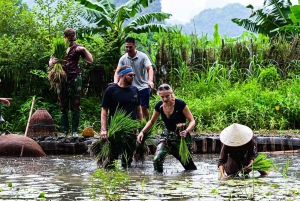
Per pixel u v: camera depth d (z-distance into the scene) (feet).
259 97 49.11
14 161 32.45
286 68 55.31
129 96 29.30
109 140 28.53
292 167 28.94
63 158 34.53
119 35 54.80
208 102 49.03
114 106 29.22
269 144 38.91
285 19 63.00
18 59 51.01
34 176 25.71
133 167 29.48
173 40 56.85
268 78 53.52
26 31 54.19
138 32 55.62
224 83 53.31
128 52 35.45
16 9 55.21
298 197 19.57
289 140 38.58
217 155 37.19
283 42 57.00
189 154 27.71
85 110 51.08
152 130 29.68
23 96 52.08
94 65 53.01
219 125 47.06
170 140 27.89
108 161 28.55
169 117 27.99
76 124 39.58
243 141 24.77
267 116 47.83
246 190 21.12
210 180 24.21
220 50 57.47
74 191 21.15
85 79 53.88
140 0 55.83
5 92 52.80
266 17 63.31
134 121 28.84
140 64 35.50
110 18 55.77
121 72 29.27
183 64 54.29
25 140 35.53
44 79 51.31
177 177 25.40
